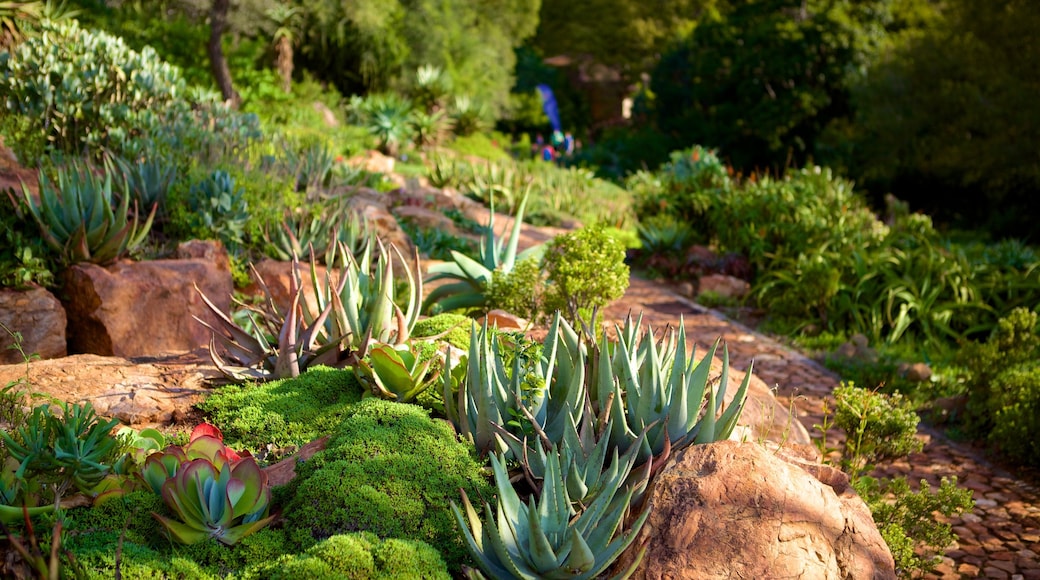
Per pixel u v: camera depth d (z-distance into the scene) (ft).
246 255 28.30
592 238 25.44
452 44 115.14
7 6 39.65
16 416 14.85
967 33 97.35
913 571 18.66
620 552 12.10
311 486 13.46
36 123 33.99
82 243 22.62
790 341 37.58
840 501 13.96
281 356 18.49
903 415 20.11
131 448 14.28
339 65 106.11
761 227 48.78
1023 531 21.15
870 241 45.06
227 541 12.49
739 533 12.72
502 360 16.37
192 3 80.18
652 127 154.51
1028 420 25.05
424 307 27.63
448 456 14.58
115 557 11.24
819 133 126.93
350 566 11.60
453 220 51.88
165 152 32.32
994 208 100.78
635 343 17.13
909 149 99.55
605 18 195.83
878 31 128.26
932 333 38.45
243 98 81.87
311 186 38.22
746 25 134.82
